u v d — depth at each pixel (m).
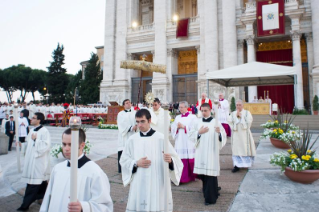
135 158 3.25
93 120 22.42
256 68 13.13
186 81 28.14
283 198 4.70
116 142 12.93
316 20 21.03
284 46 25.34
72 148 1.85
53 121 24.19
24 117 11.91
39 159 4.64
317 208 4.22
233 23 24.05
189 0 33.69
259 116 17.67
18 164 7.36
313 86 20.70
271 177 6.07
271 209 4.23
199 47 26.98
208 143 4.80
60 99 48.84
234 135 6.85
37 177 4.58
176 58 29.95
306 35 22.00
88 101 39.66
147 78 30.20
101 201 2.29
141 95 30.38
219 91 23.98
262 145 10.32
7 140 11.03
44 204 2.45
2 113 19.67
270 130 9.94
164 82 27.59
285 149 9.28
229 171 6.80
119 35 31.36
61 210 2.30
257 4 22.31
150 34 29.66
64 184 2.39
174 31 28.33
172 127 6.36
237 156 6.79
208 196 4.55
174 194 5.17
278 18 21.55
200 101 11.68
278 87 25.31
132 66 7.73
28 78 59.91
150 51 30.58
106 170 7.18
